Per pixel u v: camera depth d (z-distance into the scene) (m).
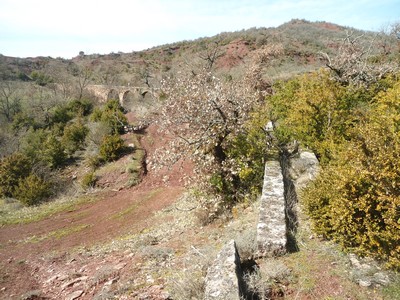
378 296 3.64
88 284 5.92
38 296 6.22
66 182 20.44
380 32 25.81
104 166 20.98
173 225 9.80
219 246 5.96
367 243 4.25
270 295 3.99
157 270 5.78
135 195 16.55
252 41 54.50
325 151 8.34
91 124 27.69
